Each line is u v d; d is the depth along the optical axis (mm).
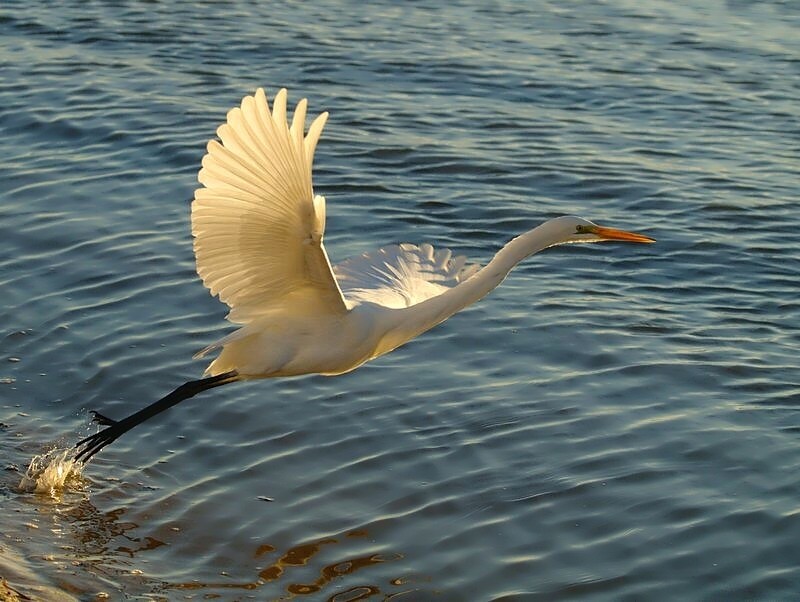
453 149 19031
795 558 9750
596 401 12180
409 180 17953
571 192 17766
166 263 15172
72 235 15891
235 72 22203
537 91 21797
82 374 12883
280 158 6969
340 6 26516
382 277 9398
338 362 8734
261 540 10242
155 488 11047
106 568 9867
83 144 18906
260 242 7570
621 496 10609
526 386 12477
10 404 12383
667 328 13781
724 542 9961
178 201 17000
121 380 12758
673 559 9789
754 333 13766
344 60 22922
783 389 12367
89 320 13883
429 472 11086
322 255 7617
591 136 19906
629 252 16000
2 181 17516
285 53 23250
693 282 15172
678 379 12586
